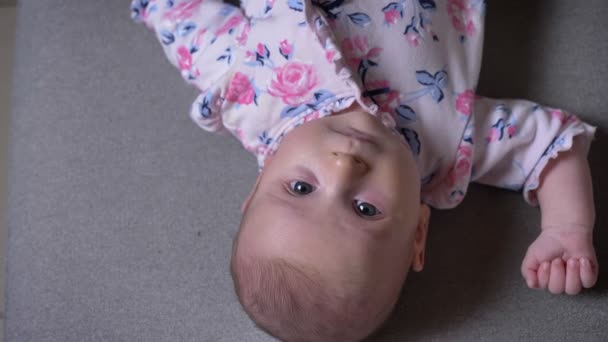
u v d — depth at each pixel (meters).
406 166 0.80
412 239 0.82
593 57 1.01
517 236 0.96
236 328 0.96
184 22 0.98
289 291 0.75
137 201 1.04
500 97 1.03
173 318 0.97
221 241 1.01
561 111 0.92
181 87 1.09
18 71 1.12
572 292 0.86
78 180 1.05
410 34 0.88
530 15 1.05
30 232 1.03
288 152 0.80
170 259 1.00
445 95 0.88
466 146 0.89
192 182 1.04
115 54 1.11
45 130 1.08
